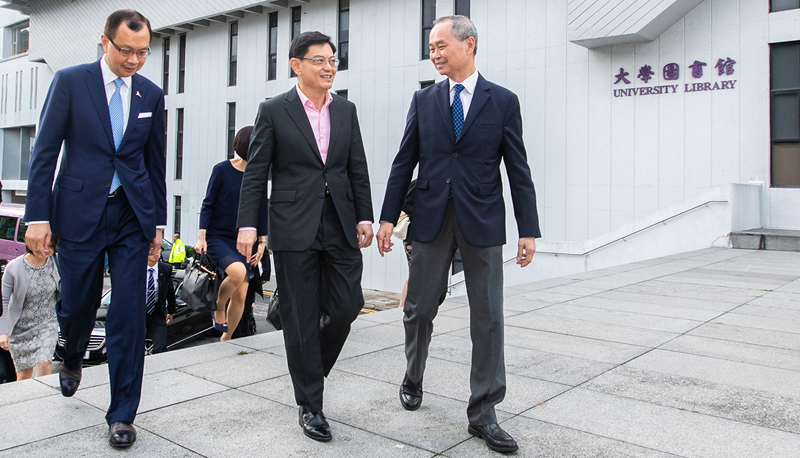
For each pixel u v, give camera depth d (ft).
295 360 8.70
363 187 9.43
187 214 79.10
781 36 39.70
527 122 50.19
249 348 14.15
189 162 78.95
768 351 13.41
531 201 8.55
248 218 8.76
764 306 19.02
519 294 21.63
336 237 8.87
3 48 110.11
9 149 108.78
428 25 57.72
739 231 37.27
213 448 8.12
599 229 46.57
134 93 8.79
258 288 17.76
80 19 87.35
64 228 8.39
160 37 83.35
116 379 8.34
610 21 42.80
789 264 29.68
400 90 59.41
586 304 19.56
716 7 41.68
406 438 8.45
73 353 9.21
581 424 8.99
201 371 12.05
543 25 49.37
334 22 64.69
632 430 8.75
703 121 42.34
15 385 11.05
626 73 45.24
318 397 8.66
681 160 43.14
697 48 42.39
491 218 8.40
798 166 40.09
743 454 7.88
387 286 59.93
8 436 8.52
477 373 8.39
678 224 37.63
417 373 9.50
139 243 8.74
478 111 8.45
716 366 12.21
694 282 24.35
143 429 8.82
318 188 8.76
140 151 8.94
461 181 8.48
